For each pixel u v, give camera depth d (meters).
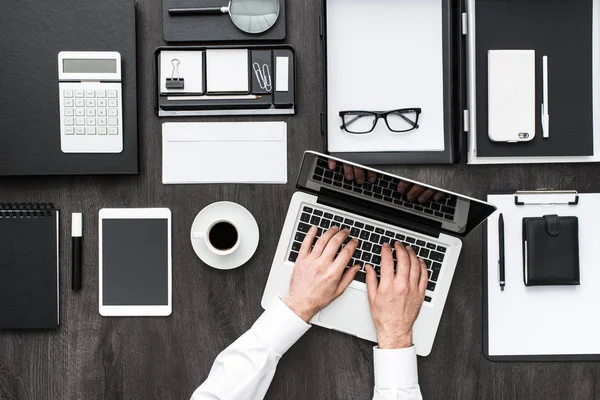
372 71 0.96
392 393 0.90
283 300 0.93
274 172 0.98
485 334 0.97
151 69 0.99
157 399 0.98
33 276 0.98
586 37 0.94
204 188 0.98
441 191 0.84
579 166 0.97
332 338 0.98
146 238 0.98
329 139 0.96
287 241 0.96
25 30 0.97
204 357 0.98
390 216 0.95
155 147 0.98
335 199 0.95
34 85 0.97
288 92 0.97
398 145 0.96
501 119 0.93
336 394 0.97
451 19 0.95
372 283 0.93
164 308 0.98
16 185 0.99
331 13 0.96
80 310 0.99
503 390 0.97
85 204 0.99
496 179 0.97
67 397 0.99
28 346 0.99
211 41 0.98
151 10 0.98
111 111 0.97
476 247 0.97
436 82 0.96
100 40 0.97
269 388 0.97
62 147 0.97
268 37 0.98
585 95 0.94
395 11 0.96
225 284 0.98
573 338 0.96
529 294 0.97
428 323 0.95
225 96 0.97
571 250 0.94
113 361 0.99
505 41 0.94
